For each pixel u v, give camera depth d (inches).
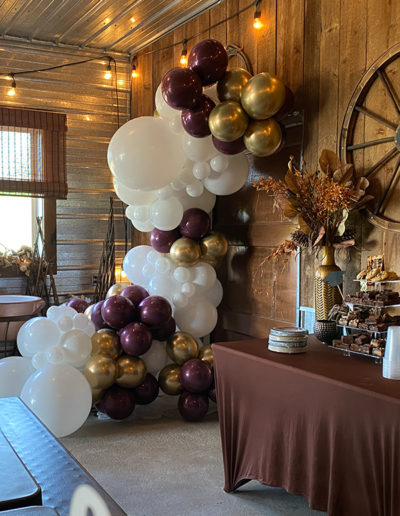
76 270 248.5
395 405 84.8
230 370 121.0
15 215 244.5
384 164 138.0
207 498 120.9
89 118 248.5
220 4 197.9
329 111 154.6
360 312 115.9
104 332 165.9
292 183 142.9
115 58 251.4
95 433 160.6
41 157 236.8
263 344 125.3
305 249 157.5
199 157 162.4
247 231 192.2
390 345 96.6
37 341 155.0
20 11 203.5
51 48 238.5
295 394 104.4
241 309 198.2
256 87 146.3
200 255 182.9
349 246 145.1
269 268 183.6
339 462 95.9
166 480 129.4
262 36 179.6
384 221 135.5
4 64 230.8
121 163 154.3
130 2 196.4
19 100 234.5
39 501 53.8
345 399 93.8
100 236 253.1
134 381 164.4
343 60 149.9
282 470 108.8
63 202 245.3
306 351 117.5
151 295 177.8
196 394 170.2
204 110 153.4
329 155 145.7
